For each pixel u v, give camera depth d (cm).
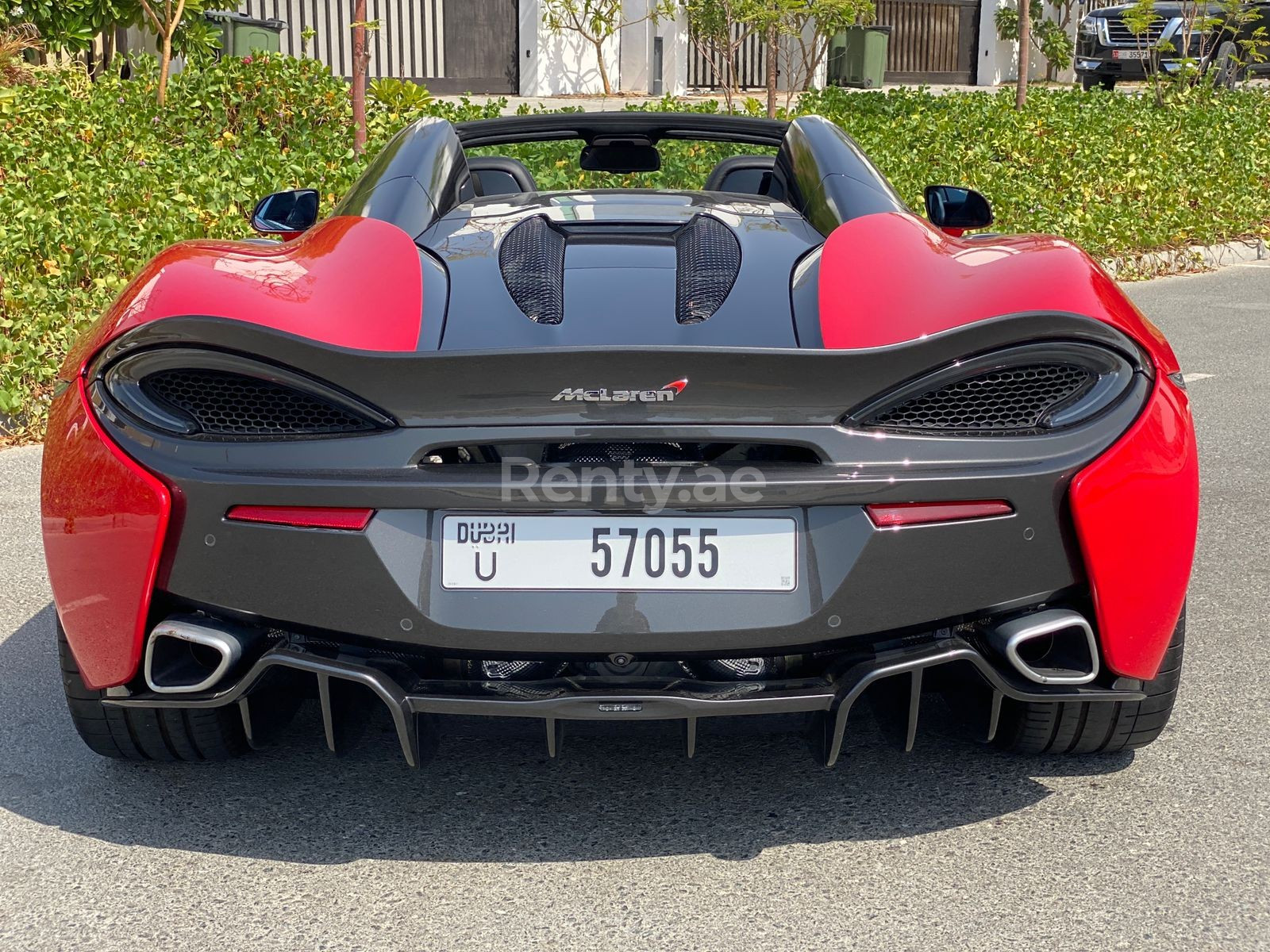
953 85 2564
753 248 290
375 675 234
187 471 232
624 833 258
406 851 251
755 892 237
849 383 227
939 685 259
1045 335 233
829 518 231
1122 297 260
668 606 232
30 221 661
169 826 261
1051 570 238
